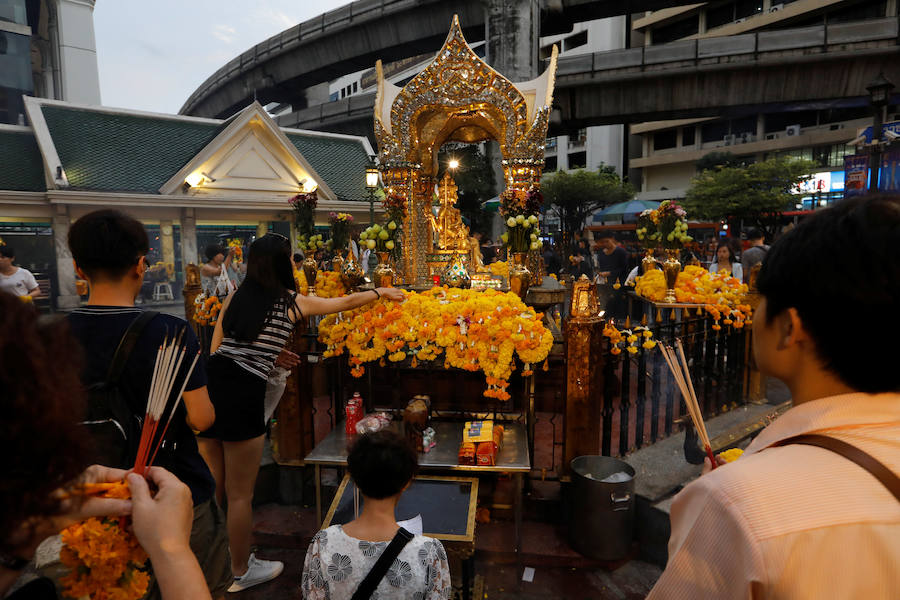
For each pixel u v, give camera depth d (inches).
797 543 22.9
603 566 117.0
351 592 63.8
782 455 26.5
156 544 30.0
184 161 622.8
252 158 630.5
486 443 114.8
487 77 189.0
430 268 218.1
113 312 62.4
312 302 109.4
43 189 529.7
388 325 132.6
